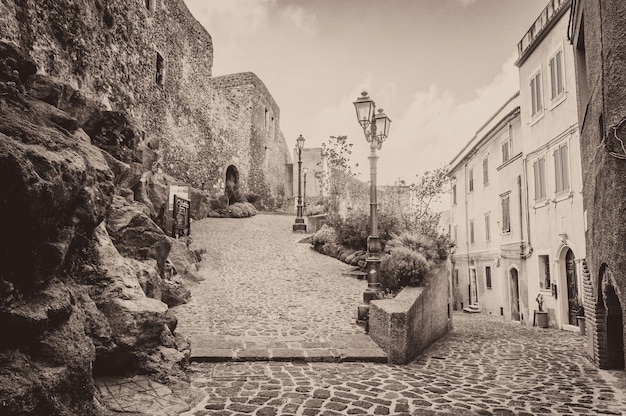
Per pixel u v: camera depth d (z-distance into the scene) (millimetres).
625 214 4562
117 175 7738
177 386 5129
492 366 7211
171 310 9562
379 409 4809
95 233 5660
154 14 19188
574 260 13023
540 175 15203
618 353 7051
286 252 16828
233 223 22703
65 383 3367
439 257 11938
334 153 21516
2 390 2760
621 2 4613
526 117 16344
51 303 3525
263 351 7023
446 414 4727
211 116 26516
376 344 7719
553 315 14039
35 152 3283
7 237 3090
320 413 4617
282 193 41562
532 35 15602
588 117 6836
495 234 19984
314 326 8844
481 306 21953
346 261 15281
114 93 11180
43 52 7348
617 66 4676
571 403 5199
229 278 13109
